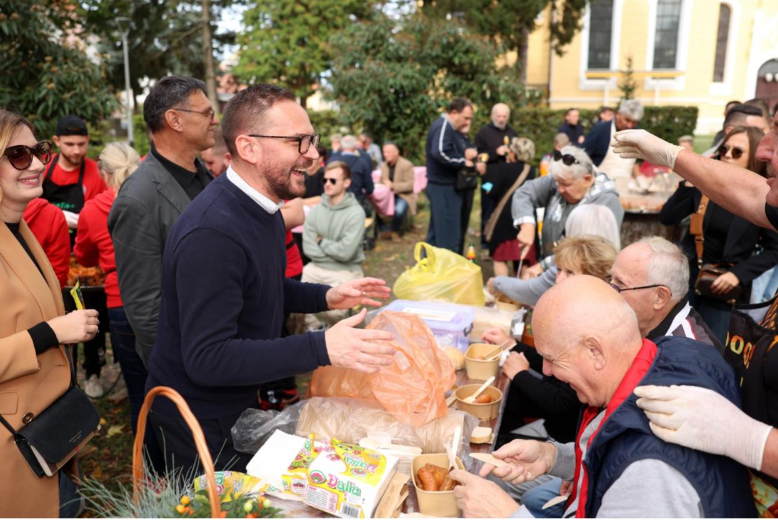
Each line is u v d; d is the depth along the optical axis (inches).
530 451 70.7
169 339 70.3
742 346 56.1
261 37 850.1
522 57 722.8
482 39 497.4
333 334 63.7
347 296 83.5
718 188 70.0
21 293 65.3
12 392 63.3
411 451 66.3
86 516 81.0
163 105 91.8
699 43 890.7
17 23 241.6
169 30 881.5
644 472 47.5
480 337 105.7
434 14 597.0
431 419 69.7
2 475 62.0
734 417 46.0
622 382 53.8
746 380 53.4
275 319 74.5
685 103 910.4
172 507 49.7
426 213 398.9
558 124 544.7
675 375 52.0
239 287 65.4
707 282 122.9
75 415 69.7
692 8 880.9
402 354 73.7
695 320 81.4
